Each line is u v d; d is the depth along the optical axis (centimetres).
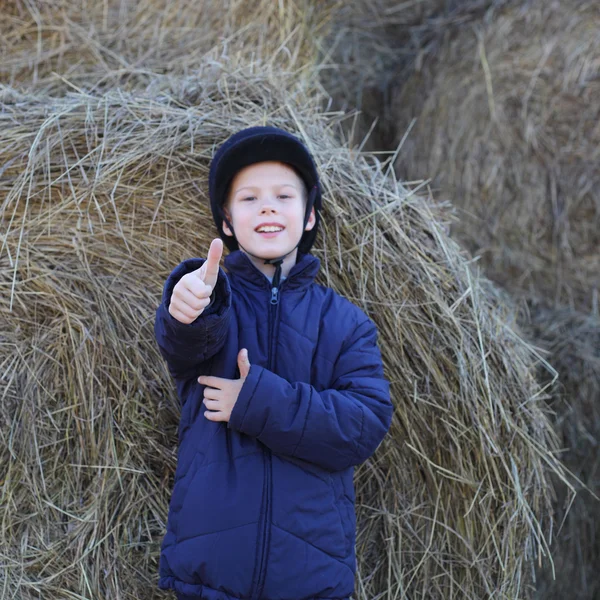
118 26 232
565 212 232
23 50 226
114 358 167
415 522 175
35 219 171
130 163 175
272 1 239
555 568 209
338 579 133
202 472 134
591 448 214
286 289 149
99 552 160
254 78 196
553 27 240
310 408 132
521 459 177
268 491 131
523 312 231
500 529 174
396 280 177
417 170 258
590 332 224
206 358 135
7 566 155
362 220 179
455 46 261
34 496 160
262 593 128
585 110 230
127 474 165
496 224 240
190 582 130
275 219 149
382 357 174
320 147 187
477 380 175
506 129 240
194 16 235
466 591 173
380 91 283
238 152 152
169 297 129
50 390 165
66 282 169
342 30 274
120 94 187
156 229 175
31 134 177
